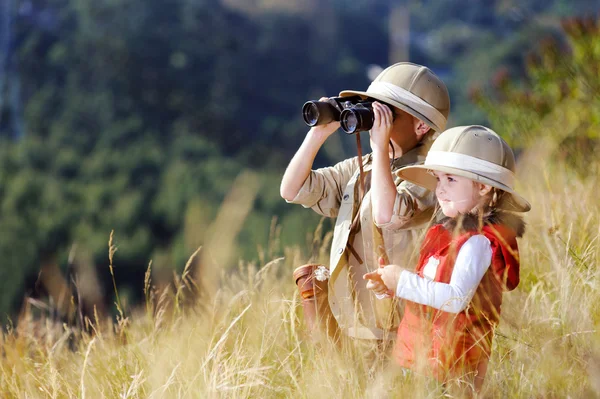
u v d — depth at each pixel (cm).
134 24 15950
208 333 615
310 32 19525
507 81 1393
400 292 498
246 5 18875
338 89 19475
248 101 17475
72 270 626
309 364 532
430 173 563
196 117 15575
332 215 634
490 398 473
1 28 16100
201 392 500
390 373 471
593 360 444
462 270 489
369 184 593
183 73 15988
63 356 709
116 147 14375
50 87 15538
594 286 528
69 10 16462
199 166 12794
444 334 486
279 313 590
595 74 1270
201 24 16912
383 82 579
